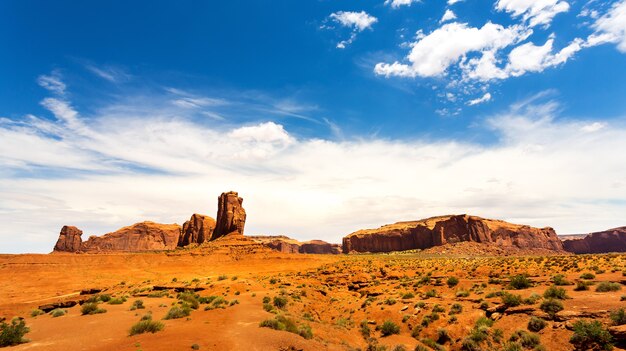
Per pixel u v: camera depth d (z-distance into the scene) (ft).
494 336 78.89
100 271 293.64
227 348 61.77
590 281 106.11
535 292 100.32
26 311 148.87
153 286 206.69
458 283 146.00
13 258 298.76
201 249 367.86
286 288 180.34
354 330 112.27
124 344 63.77
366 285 189.67
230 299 143.23
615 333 57.41
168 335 70.90
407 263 286.05
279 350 65.00
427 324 99.35
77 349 61.52
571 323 68.18
